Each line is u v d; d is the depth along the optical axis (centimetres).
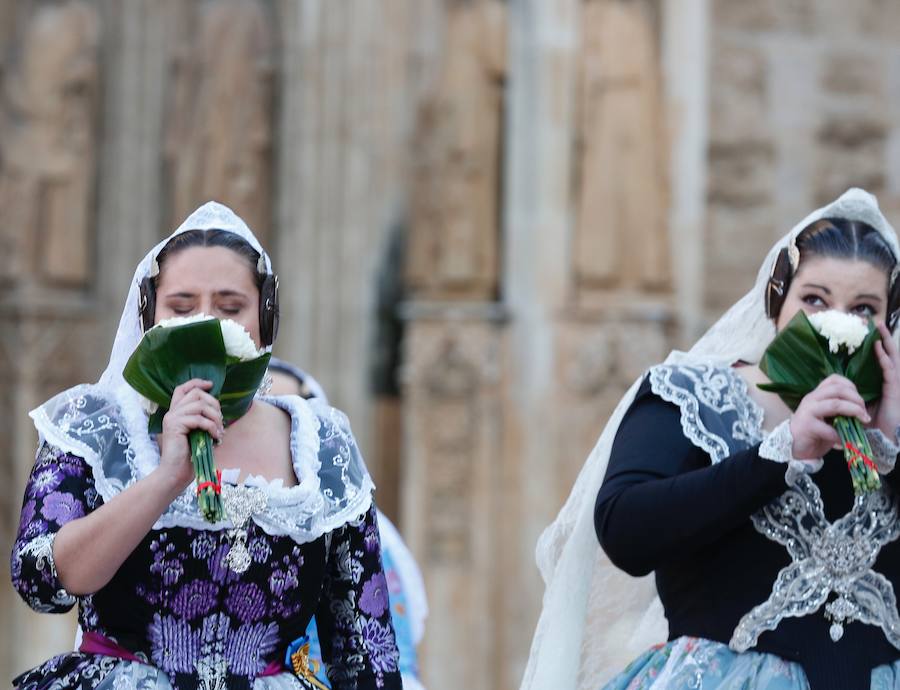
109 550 717
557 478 2358
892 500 858
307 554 778
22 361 2472
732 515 801
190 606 752
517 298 2378
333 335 2452
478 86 2398
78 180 2509
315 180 2461
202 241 793
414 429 2366
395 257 2472
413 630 1229
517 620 2353
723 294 2598
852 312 872
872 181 2653
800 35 2636
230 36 2495
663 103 2409
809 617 834
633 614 962
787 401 841
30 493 757
